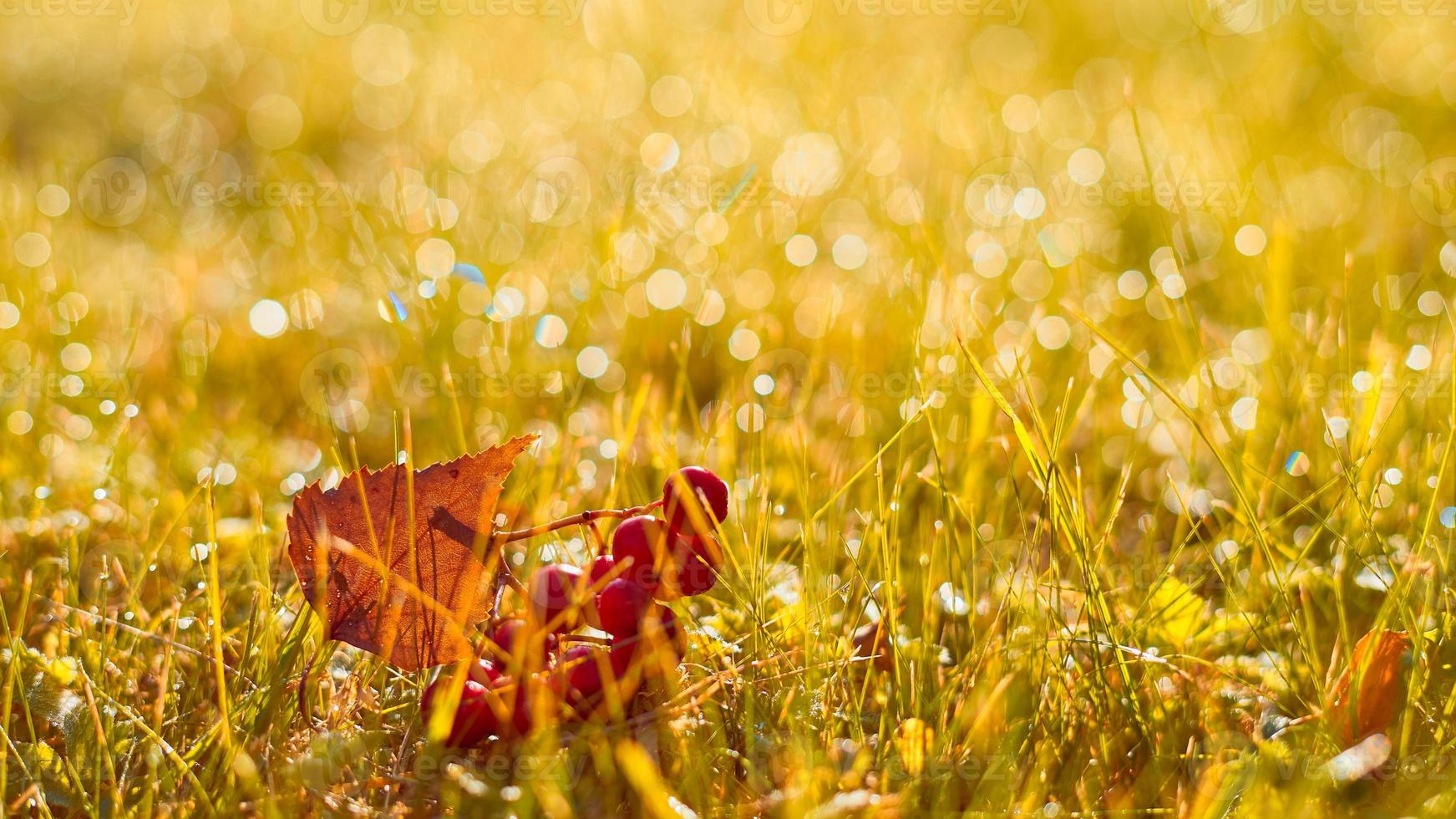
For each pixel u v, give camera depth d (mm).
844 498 2520
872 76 7914
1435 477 2518
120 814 1649
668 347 3639
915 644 2053
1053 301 3883
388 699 1940
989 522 2627
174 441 3006
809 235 4797
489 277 4160
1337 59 7168
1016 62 8320
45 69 8789
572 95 7781
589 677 1741
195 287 4379
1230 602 2211
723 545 1832
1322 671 1983
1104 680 1867
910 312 3523
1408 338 3248
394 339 3811
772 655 1971
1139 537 2727
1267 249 3812
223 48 9477
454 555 1794
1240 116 5828
